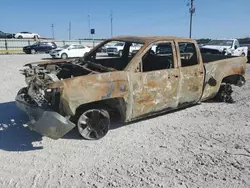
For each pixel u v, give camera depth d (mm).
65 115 4141
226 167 3750
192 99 5883
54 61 5625
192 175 3539
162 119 5637
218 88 6504
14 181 3361
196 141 4594
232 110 6363
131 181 3383
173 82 5262
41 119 3953
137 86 4723
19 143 4410
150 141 4562
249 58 20219
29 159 3902
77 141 4504
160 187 3270
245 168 3727
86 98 4176
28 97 4715
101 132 4625
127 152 4152
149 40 5121
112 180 3400
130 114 4805
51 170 3617
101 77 4309
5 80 9992
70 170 3621
